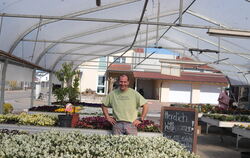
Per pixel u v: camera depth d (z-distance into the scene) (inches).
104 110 185.6
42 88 1208.8
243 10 301.6
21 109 522.0
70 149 99.3
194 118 225.8
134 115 180.5
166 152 105.1
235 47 443.2
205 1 315.6
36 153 93.8
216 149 327.9
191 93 1047.0
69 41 411.8
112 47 528.1
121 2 271.9
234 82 706.8
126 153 99.3
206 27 229.6
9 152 91.3
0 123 205.5
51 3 234.7
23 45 329.4
